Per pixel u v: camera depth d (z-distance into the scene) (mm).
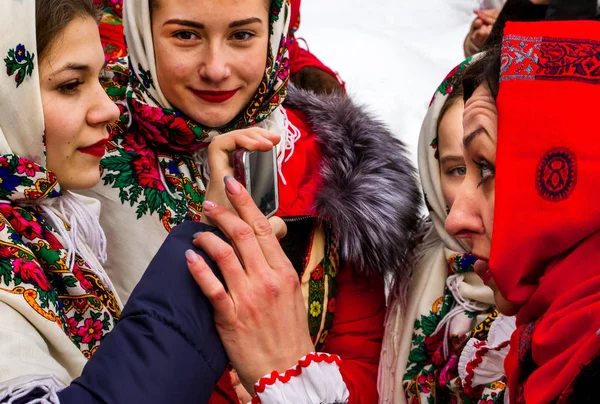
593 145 955
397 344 1741
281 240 1698
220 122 1644
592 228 960
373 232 1688
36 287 1187
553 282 994
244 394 1557
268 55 1695
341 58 4246
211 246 1083
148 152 1654
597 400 862
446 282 1709
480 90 1071
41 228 1298
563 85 974
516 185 993
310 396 1072
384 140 1806
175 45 1601
